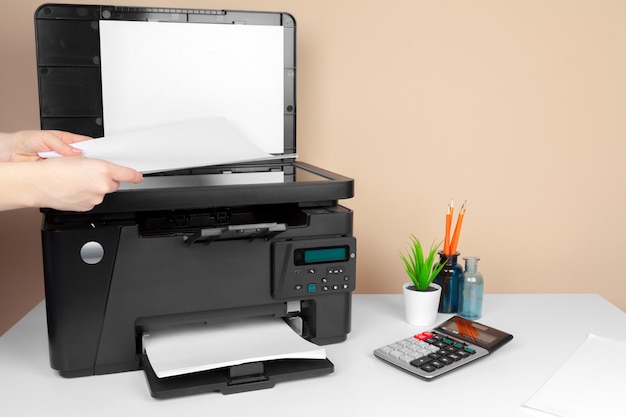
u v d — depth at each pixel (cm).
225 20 96
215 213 85
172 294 75
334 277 82
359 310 101
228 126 93
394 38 113
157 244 73
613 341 85
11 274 111
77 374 74
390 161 117
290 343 77
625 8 116
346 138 116
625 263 124
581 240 123
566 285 124
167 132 88
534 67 116
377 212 118
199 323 84
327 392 71
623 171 121
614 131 120
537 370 76
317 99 114
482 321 95
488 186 119
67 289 71
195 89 96
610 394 70
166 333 80
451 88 116
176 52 94
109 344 74
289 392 71
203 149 82
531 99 117
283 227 73
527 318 97
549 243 122
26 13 104
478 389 71
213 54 96
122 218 74
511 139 118
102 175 62
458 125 117
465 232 121
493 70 116
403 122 116
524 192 120
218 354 73
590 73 117
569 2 115
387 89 115
